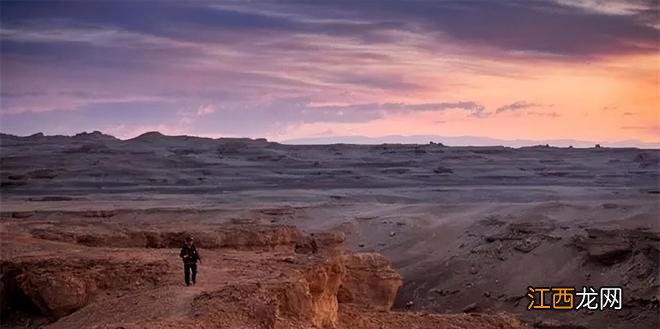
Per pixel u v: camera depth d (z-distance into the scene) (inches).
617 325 2047.2
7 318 914.1
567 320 2114.9
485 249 2664.9
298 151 7746.1
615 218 2736.2
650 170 6378.0
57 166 5925.2
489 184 5502.0
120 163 6087.6
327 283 1018.7
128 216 2920.8
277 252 1368.1
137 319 753.6
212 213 3228.3
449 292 2486.5
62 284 890.7
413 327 1074.7
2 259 977.5
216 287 888.3
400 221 3206.2
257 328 714.8
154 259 1046.4
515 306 2297.0
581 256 2397.9
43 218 2532.0
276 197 4510.3
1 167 5890.8
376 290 1365.7
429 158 7347.4
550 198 4234.7
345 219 3358.8
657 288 2108.8
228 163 6515.8
